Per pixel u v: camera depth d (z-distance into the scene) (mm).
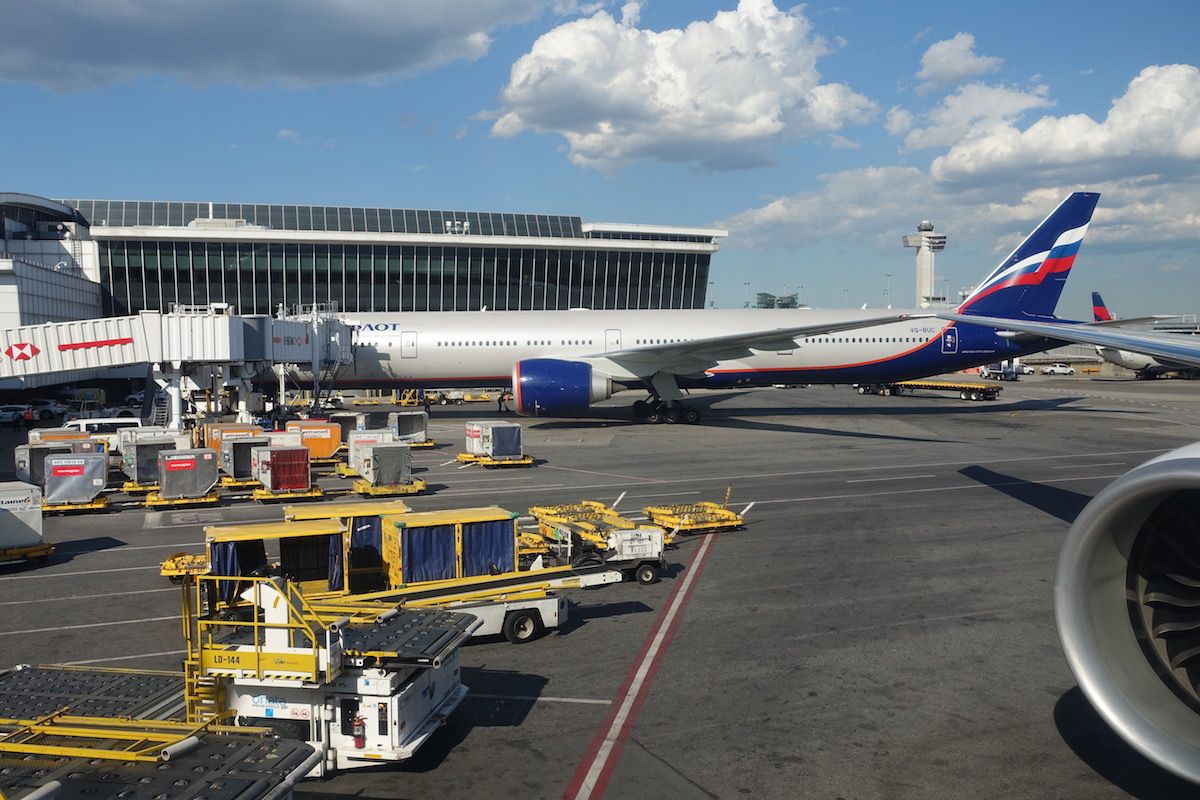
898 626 15398
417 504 26734
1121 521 8984
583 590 17750
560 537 18484
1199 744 8484
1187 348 14148
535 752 10742
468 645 14609
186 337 34875
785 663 13664
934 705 12055
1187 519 8945
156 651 14430
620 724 11508
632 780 9992
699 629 15305
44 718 8391
